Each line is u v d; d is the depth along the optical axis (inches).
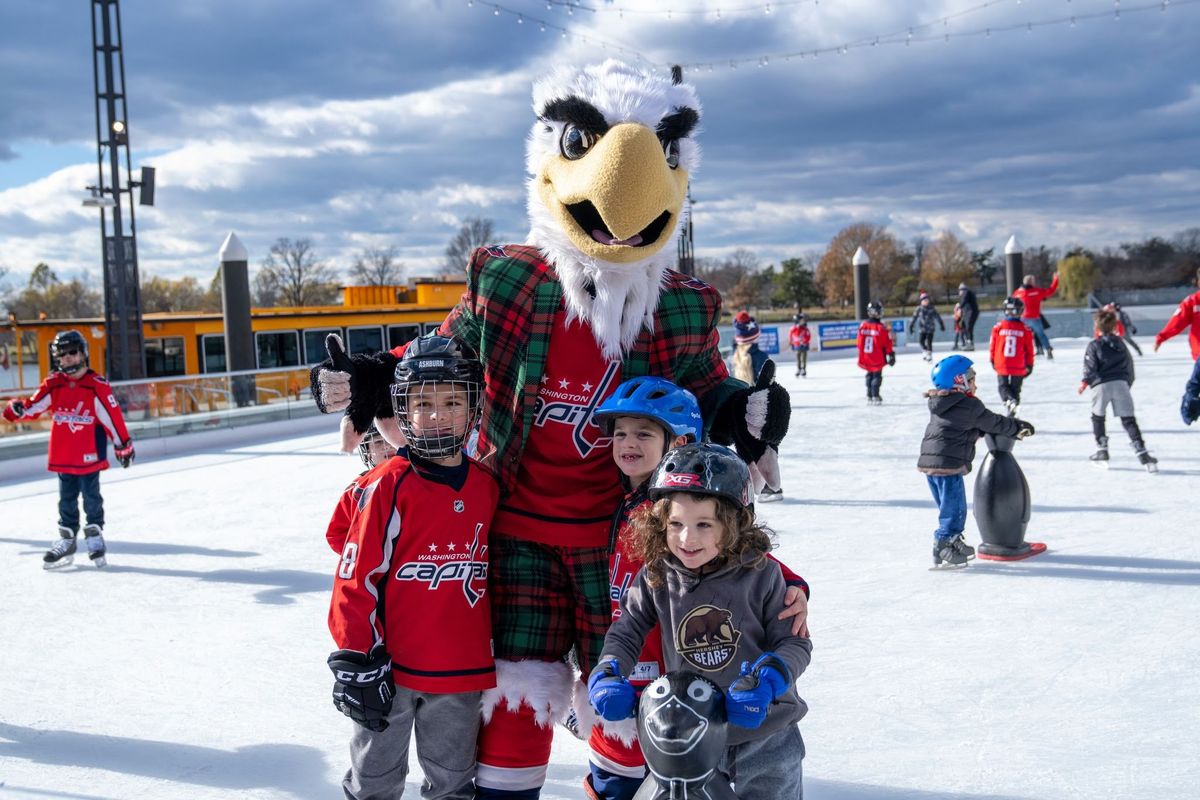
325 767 153.9
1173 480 366.3
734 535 98.4
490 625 114.1
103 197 809.5
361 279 2524.6
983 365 965.2
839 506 349.1
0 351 861.2
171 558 314.3
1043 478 383.9
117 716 177.6
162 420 613.3
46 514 411.2
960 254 2908.5
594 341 117.5
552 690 112.7
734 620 100.6
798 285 2974.9
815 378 962.7
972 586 241.6
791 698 101.4
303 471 514.0
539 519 116.6
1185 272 2743.6
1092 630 204.4
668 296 120.5
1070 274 2418.8
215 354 908.0
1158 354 1028.5
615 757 114.3
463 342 121.6
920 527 311.7
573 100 116.4
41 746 163.8
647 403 109.0
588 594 116.5
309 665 204.8
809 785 140.4
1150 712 161.8
